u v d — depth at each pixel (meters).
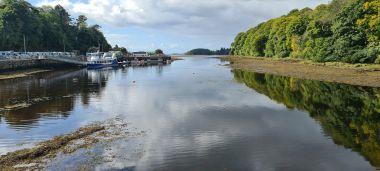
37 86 52.34
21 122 28.23
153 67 109.56
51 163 19.03
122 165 18.77
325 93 43.00
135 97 41.31
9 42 99.31
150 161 19.36
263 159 19.72
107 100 38.97
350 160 19.53
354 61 73.38
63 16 157.50
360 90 44.34
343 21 76.12
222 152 20.83
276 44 127.88
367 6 72.00
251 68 93.56
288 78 62.47
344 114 30.81
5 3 103.88
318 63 84.06
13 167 18.45
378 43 69.25
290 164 18.98
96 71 89.12
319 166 18.70
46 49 123.81
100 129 25.94
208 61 161.75
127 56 144.25
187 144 22.31
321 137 23.86
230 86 52.78
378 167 18.50
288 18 129.88
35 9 122.94
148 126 26.91
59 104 36.28
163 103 37.03
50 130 25.78
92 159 19.62
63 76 71.44
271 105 35.75
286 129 25.97
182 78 67.62
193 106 35.25
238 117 30.02
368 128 26.02
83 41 158.62
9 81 59.56
